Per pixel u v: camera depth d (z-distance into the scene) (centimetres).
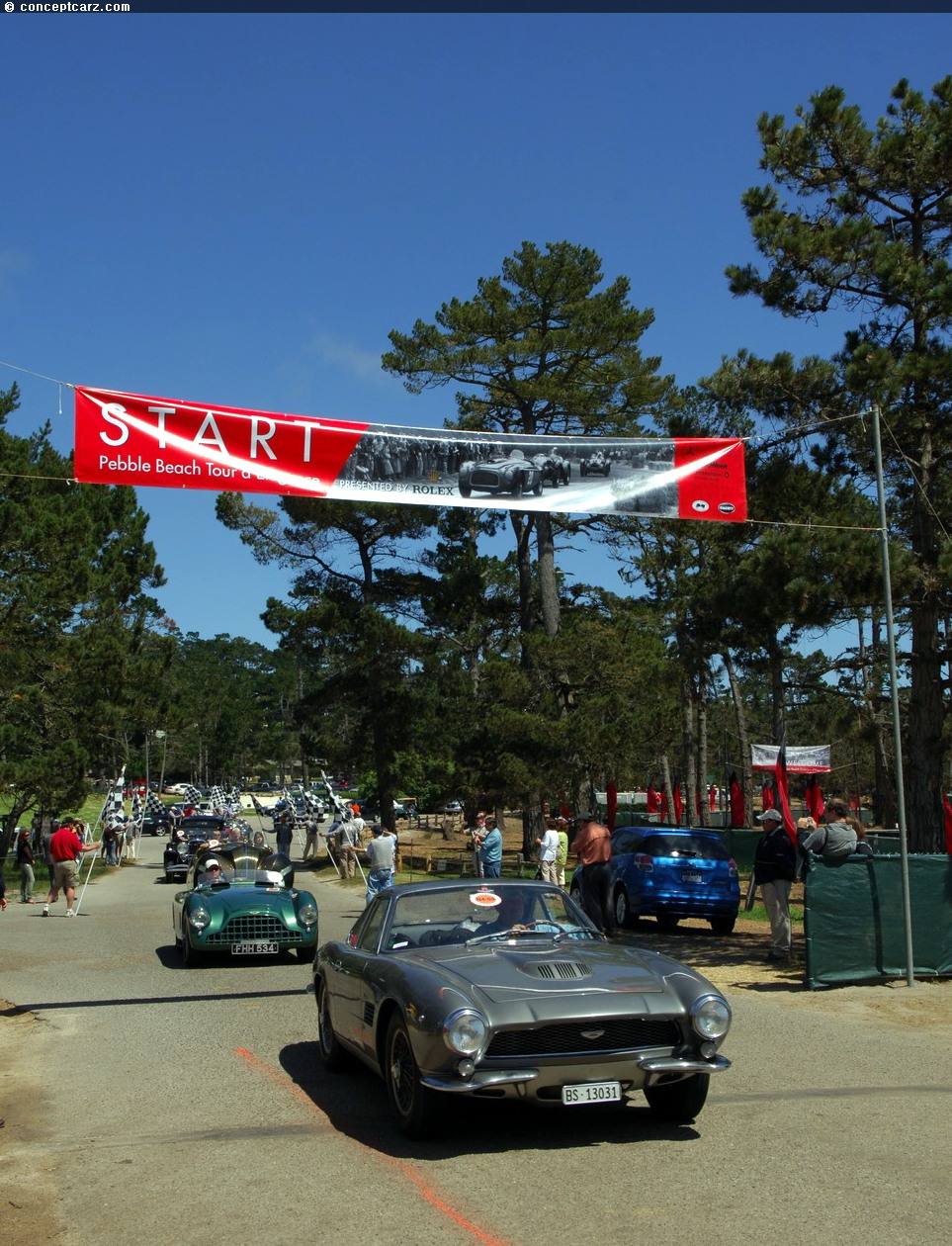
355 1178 593
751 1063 855
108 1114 745
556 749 3084
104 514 4644
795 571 1446
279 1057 908
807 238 1517
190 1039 984
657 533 3425
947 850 1557
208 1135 686
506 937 765
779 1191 561
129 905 2598
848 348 1590
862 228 1505
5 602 3225
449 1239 504
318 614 3831
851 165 1576
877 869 1245
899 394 1465
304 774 10431
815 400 1553
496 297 3191
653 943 1689
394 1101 679
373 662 3941
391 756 4116
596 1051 625
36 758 3334
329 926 1958
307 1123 707
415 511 3828
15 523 3138
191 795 9312
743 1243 493
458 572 3859
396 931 776
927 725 1575
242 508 3903
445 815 6231
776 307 1603
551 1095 626
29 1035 1021
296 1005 1155
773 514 1587
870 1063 856
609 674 3127
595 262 3145
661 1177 584
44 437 4078
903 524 1800
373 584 4056
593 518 3303
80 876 3806
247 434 1073
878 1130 668
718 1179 580
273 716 14862
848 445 1577
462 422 3244
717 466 1212
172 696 5334
